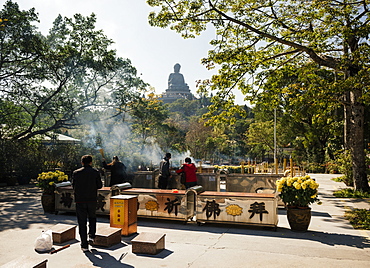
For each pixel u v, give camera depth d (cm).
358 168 1583
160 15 1384
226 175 1252
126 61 2877
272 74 1567
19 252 619
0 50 2395
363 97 1119
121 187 936
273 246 661
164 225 853
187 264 552
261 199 802
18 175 2153
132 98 3016
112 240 665
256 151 5859
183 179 1095
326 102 1267
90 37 2697
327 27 1350
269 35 1386
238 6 1384
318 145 4488
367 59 1134
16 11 2392
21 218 948
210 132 5688
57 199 1005
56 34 2806
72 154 2608
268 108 1686
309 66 1466
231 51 1448
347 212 1062
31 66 2572
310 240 711
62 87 2831
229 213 824
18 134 2712
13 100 2622
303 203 783
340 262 563
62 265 548
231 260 573
